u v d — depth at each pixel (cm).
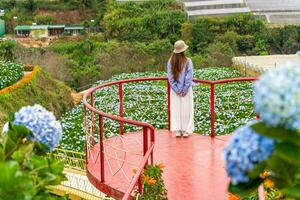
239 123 1908
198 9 7025
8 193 245
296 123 198
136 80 998
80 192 1406
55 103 2839
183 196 700
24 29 6906
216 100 2512
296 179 218
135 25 5797
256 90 203
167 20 5700
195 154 868
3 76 2658
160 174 620
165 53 4503
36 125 293
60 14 7344
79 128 2309
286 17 7194
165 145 919
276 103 195
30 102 2555
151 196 603
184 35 5550
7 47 4206
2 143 302
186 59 943
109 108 2567
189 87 950
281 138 202
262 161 212
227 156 215
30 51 4369
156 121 2128
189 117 965
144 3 6397
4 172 243
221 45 4769
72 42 5584
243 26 5838
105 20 6100
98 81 3966
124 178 780
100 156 782
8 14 7362
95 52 4697
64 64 4162
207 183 744
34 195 267
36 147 296
